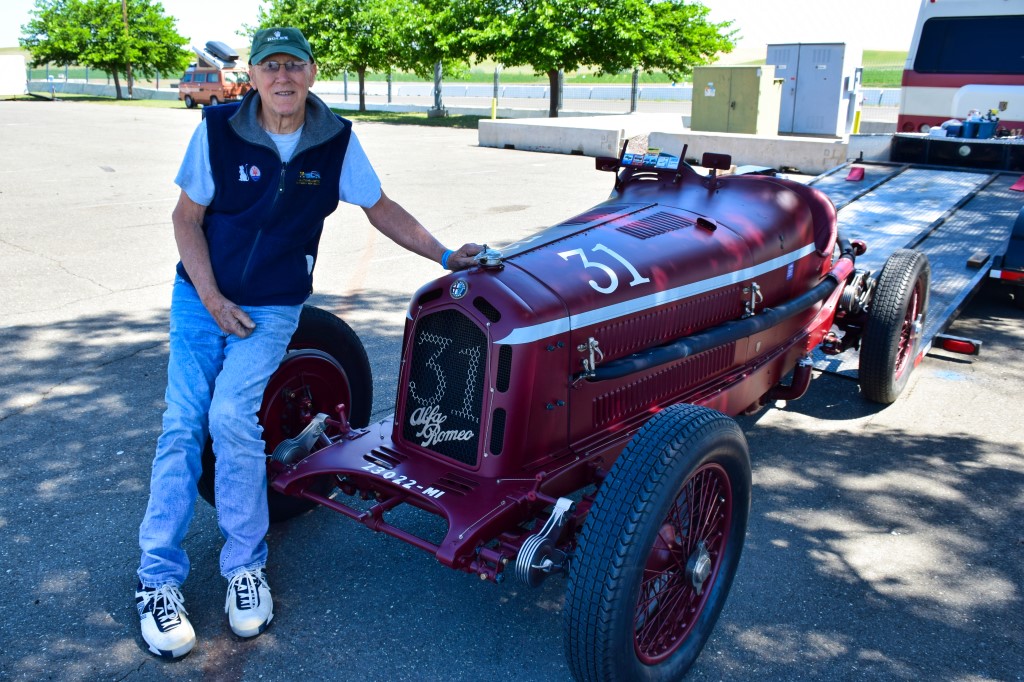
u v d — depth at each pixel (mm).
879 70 53625
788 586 3189
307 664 2758
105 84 55594
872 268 5707
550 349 2752
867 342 4570
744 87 18266
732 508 2799
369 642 2871
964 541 3496
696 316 3371
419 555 3387
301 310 3363
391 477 2836
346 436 3186
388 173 14398
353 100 41844
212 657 2781
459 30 25125
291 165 2822
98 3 44875
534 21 23641
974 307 6801
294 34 2691
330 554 3375
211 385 2941
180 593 2896
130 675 2686
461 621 2996
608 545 2322
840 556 3383
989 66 11805
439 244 3096
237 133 2770
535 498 2684
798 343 4180
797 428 4570
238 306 2869
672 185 4074
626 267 3107
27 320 6203
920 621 2994
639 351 3129
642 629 2561
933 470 4102
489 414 2746
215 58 35188
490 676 2719
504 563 2533
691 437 2480
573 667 2443
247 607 2869
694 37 23594
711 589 2811
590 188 12766
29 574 3182
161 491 2840
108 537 3436
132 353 5539
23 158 16391
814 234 4270
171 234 9273
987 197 7648
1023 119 11609
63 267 7785
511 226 9648
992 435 4484
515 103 37125
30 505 3660
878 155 9500
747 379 3715
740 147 15727
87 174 14117
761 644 2875
